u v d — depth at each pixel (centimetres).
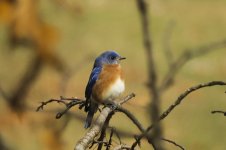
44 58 555
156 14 2947
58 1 559
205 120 2009
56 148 561
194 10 3019
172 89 2177
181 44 2666
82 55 2545
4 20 548
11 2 542
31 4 557
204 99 2155
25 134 1430
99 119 409
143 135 385
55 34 559
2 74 2323
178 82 2236
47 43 555
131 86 2247
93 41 2692
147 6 690
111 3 3077
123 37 2739
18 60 2412
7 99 555
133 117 423
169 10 3006
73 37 2719
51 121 558
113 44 2669
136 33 2762
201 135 1916
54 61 557
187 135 1914
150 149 1536
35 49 557
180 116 2033
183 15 2958
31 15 555
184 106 2102
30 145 1464
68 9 559
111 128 408
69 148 1731
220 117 2025
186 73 2312
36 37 552
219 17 2948
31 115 551
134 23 2869
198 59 2408
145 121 1842
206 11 3014
